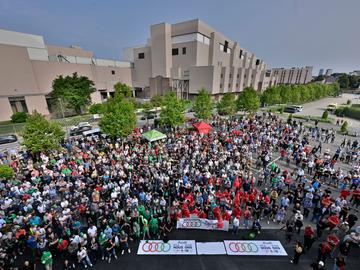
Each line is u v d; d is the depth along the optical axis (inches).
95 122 1441.9
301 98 2529.5
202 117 1337.4
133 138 956.0
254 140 927.0
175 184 549.6
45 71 1718.8
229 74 2413.9
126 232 408.2
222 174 601.0
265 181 642.2
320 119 1646.2
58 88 1596.9
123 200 505.0
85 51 2615.7
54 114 1721.2
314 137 1115.9
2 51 1418.6
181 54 2326.5
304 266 362.0
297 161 757.9
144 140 957.8
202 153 733.9
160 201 471.8
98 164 674.8
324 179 649.0
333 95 3764.8
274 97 2117.4
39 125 716.0
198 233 438.6
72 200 504.1
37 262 371.2
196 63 2229.3
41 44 1841.8
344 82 5036.9
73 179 587.2
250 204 484.4
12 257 365.7
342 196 509.0
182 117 1118.4
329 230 437.7
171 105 1096.2
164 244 407.8
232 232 440.8
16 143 1024.9
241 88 2716.5
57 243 372.2
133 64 2805.1
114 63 2576.3
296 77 5708.7
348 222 430.0
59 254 374.3
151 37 2412.6
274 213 475.2
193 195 515.2
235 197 495.2
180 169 638.5
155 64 2480.3
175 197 525.3
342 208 450.0
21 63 1528.1
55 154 760.3
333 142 1072.2
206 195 504.1
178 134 1031.6
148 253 388.8
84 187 544.1
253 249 396.5
